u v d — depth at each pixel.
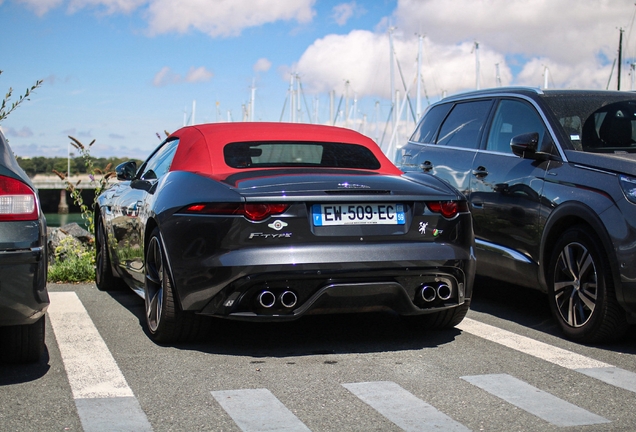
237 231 3.77
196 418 2.95
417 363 3.86
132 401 3.17
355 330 4.69
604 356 4.06
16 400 3.17
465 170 5.75
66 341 4.32
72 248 7.43
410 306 4.00
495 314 5.30
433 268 3.99
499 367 3.79
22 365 3.76
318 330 4.69
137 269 5.04
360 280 3.85
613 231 4.14
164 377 3.56
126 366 3.76
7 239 3.28
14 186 3.34
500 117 5.70
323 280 3.81
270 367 3.77
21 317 3.37
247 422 2.91
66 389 3.34
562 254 4.58
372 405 3.14
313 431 2.81
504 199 5.20
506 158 5.36
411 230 3.99
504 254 5.17
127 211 5.21
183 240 3.91
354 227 3.88
